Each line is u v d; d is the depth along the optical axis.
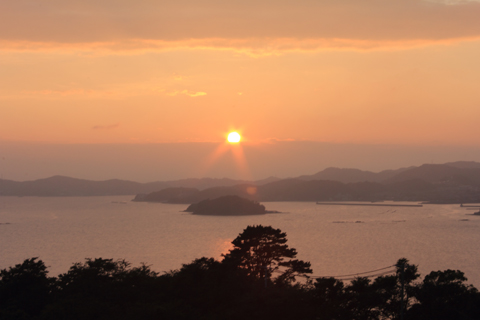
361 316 51.16
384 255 178.00
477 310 48.94
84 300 48.00
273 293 47.94
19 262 173.00
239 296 48.72
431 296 50.91
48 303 50.34
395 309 52.16
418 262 162.00
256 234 60.19
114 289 51.84
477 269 148.00
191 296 48.88
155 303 45.69
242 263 59.50
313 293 50.91
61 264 165.62
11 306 47.81
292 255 61.03
